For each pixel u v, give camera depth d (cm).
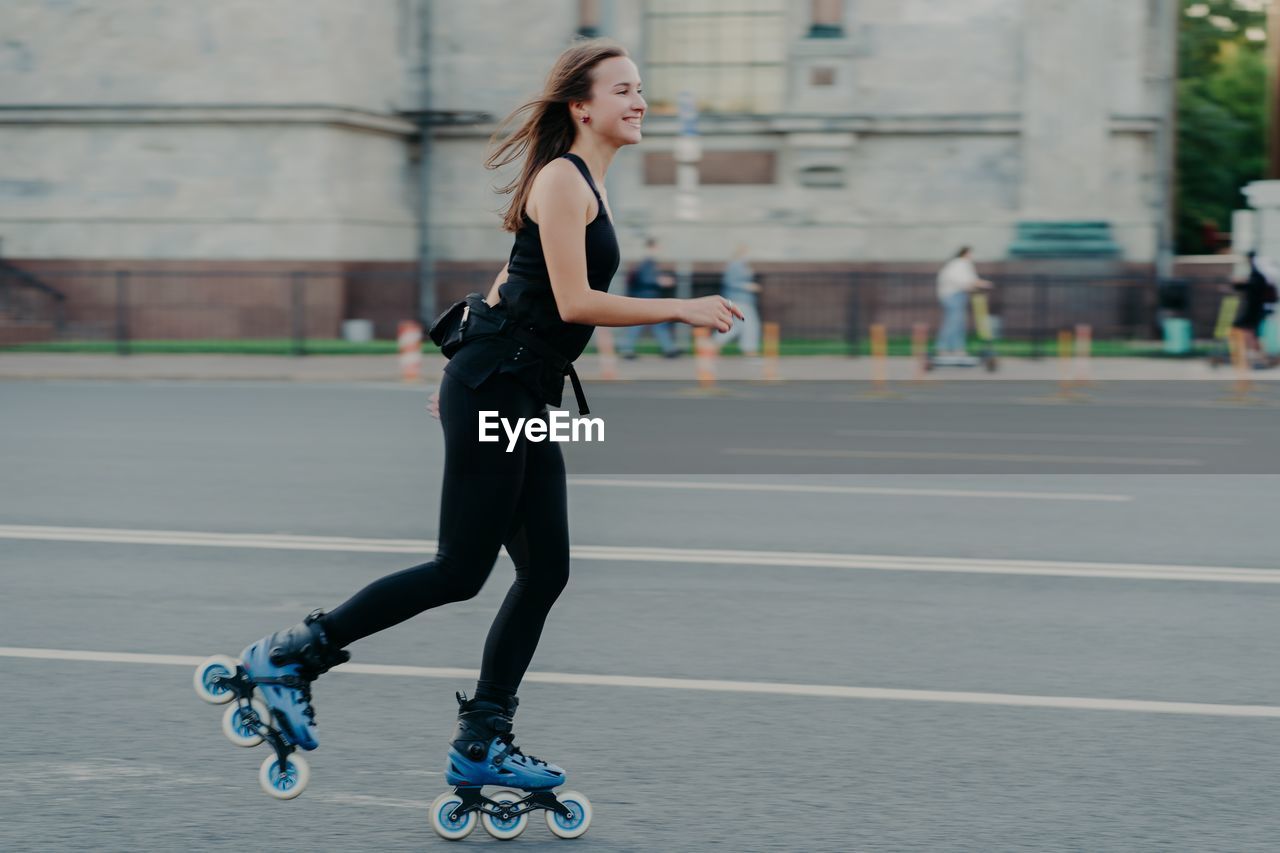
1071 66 2748
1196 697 549
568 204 381
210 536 866
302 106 2680
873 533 891
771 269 2862
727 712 527
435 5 2941
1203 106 5519
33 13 2780
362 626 397
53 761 470
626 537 873
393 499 1009
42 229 2792
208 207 2748
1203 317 2633
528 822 421
